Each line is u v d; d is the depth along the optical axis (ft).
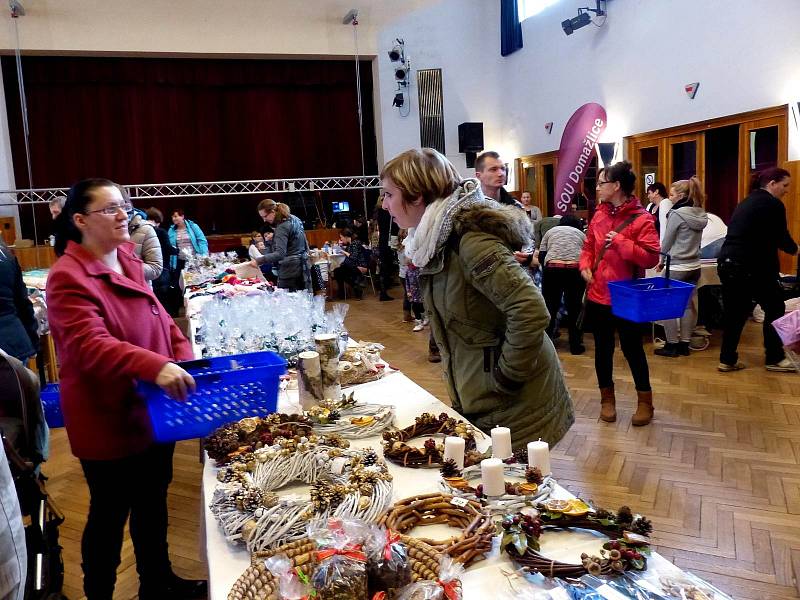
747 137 20.67
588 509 3.74
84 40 31.30
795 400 11.98
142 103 35.40
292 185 30.78
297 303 8.69
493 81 35.12
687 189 15.23
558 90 30.09
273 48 33.91
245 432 4.91
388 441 4.95
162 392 4.93
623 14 25.38
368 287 31.99
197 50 32.96
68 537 8.29
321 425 5.32
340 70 37.60
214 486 4.46
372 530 3.29
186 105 36.29
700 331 16.71
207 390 5.10
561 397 5.66
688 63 22.56
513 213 5.12
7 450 5.35
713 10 21.27
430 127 34.83
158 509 6.02
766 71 19.62
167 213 37.01
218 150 37.27
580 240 16.10
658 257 10.43
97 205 5.21
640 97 25.07
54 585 5.82
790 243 13.41
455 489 4.10
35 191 27.35
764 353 15.15
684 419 11.38
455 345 5.42
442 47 34.47
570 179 26.30
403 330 21.03
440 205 5.09
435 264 5.26
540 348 5.02
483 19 34.60
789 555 7.11
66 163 34.35
